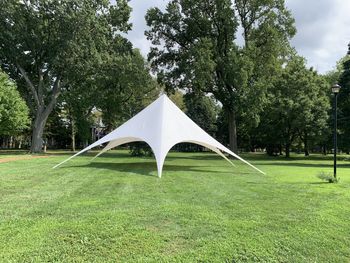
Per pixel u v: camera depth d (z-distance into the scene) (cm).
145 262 418
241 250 462
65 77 3177
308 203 765
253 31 3044
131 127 1444
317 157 3503
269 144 3778
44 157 2420
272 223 590
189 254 444
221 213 650
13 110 2766
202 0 2967
